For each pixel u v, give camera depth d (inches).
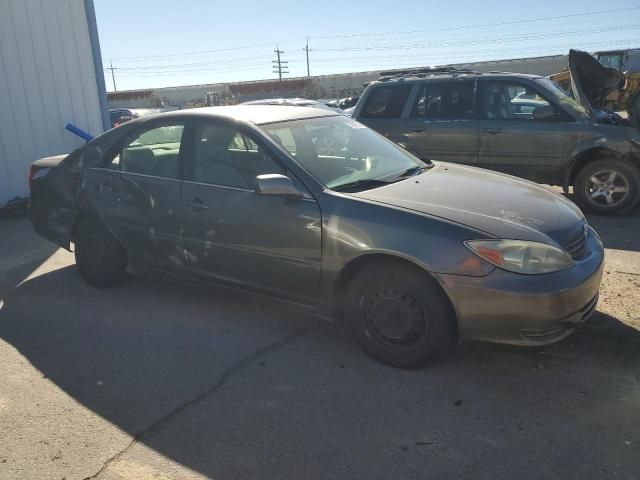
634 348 135.3
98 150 183.0
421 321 123.2
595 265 125.3
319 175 139.4
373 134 177.2
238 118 152.6
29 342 151.2
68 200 188.5
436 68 334.0
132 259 177.0
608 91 297.0
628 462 96.5
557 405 113.9
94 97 398.0
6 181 332.5
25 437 109.0
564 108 269.1
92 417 115.3
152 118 171.0
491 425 108.2
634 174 259.4
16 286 196.9
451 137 291.4
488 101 284.8
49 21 354.9
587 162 273.9
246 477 96.3
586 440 102.7
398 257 121.7
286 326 156.1
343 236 128.0
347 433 107.5
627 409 111.9
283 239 137.9
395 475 95.6
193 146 158.4
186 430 110.0
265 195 136.9
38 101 350.6
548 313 113.0
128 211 171.2
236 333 152.6
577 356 132.6
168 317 164.6
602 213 271.1
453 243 116.7
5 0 326.0
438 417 111.3
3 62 327.0
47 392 125.4
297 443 105.0
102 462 101.1
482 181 150.6
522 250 114.0
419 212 123.6
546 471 95.1
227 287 155.1
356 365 132.7
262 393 122.4
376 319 129.7
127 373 133.0
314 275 135.2
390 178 147.7
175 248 161.9
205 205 152.0
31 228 290.0
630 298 164.1
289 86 1740.9
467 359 132.8
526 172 279.4
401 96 306.7
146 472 98.1
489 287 113.5
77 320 164.7
